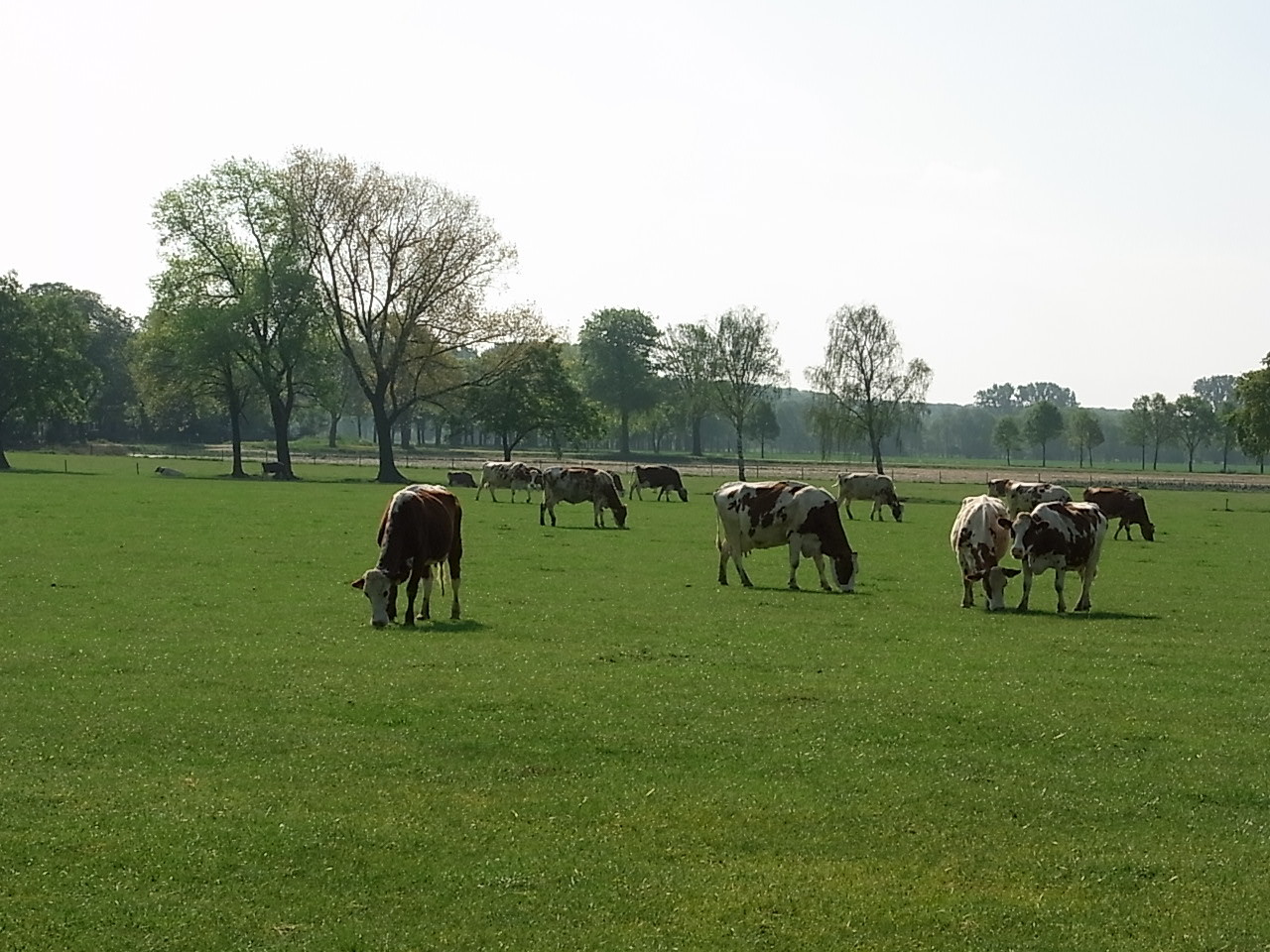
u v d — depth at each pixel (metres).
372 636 19.48
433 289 82.12
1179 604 25.94
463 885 9.09
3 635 19.05
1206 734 13.80
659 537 40.41
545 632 20.22
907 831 10.41
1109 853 9.98
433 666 16.94
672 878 9.28
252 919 8.48
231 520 43.75
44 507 47.88
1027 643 19.92
